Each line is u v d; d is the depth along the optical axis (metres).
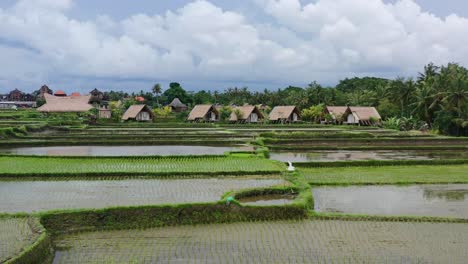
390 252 16.02
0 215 17.77
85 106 110.44
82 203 21.45
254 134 64.38
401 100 98.81
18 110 114.94
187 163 33.75
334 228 18.86
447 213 21.75
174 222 19.34
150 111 107.25
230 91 163.88
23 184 26.14
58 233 17.81
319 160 39.56
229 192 23.41
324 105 116.75
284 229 18.69
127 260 14.94
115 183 26.70
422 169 35.12
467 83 81.69
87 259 15.03
